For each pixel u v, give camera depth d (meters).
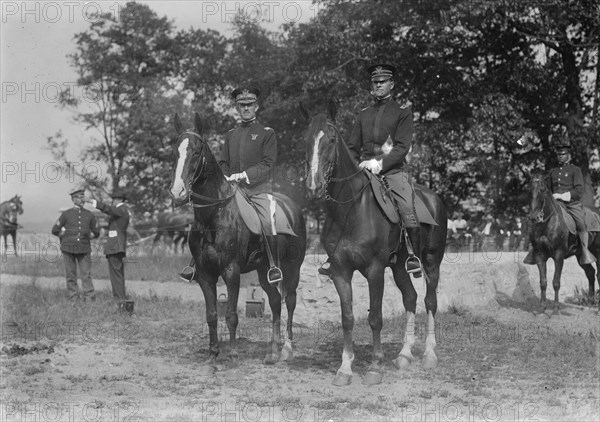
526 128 23.83
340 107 21.64
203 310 12.84
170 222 28.81
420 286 12.48
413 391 7.16
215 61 36.06
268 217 8.48
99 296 14.46
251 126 8.93
